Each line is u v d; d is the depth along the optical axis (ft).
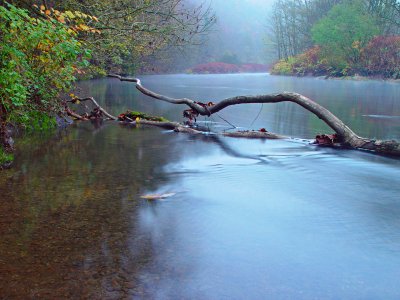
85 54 19.17
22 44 16.72
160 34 32.91
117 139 22.85
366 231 9.48
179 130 26.17
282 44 221.66
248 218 10.26
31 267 7.48
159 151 19.47
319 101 47.80
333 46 133.69
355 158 18.08
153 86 77.56
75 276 7.16
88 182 13.50
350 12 131.13
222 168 16.02
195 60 239.71
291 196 12.30
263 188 13.14
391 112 37.17
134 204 11.21
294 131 27.20
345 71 125.59
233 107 43.60
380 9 143.95
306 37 199.62
